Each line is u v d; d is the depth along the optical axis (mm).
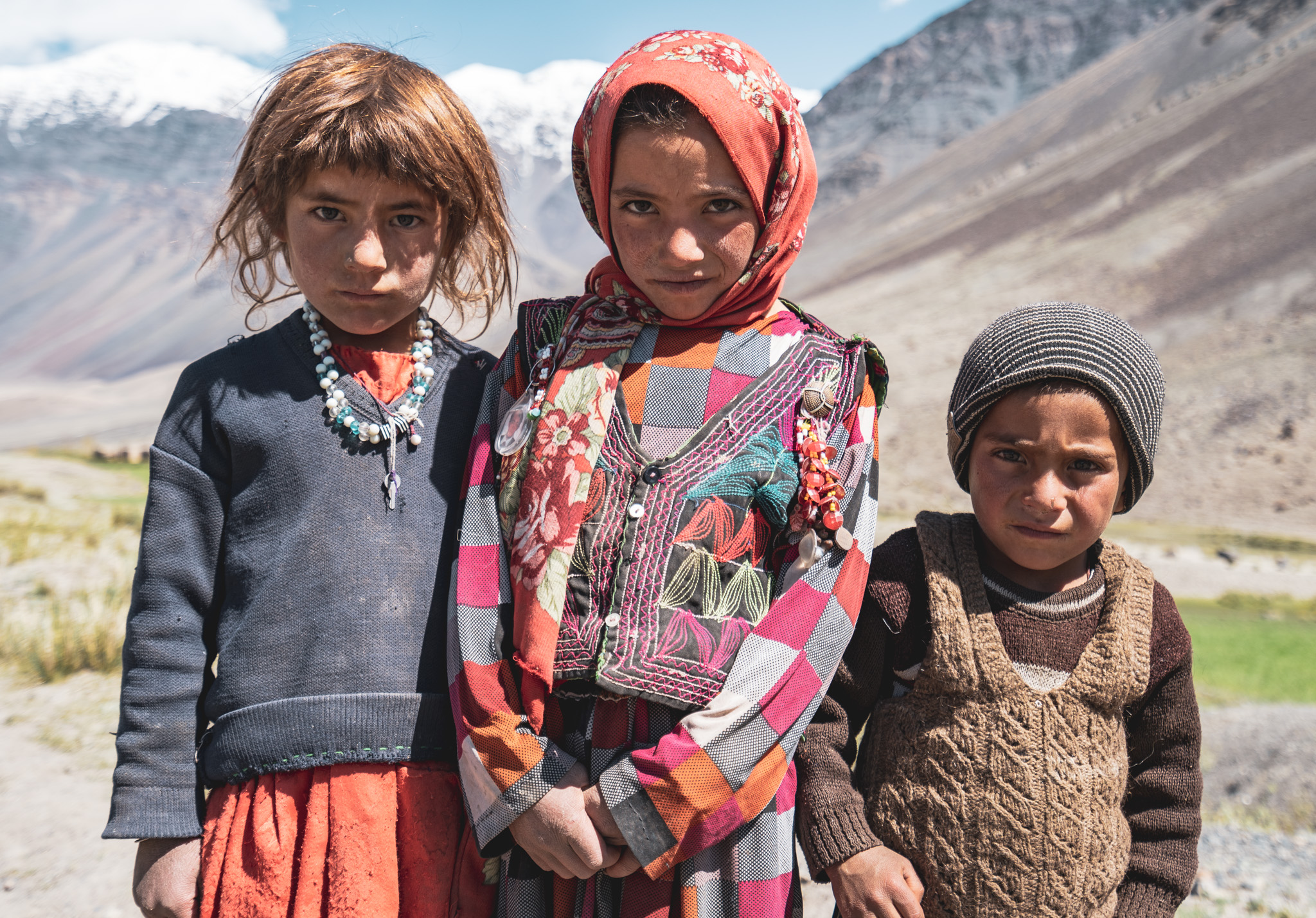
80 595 8711
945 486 40938
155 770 1668
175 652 1716
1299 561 31234
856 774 1760
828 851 1635
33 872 3908
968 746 1594
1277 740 7148
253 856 1627
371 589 1725
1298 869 4645
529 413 1722
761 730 1534
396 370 1874
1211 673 12258
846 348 1766
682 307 1678
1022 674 1636
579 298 1837
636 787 1509
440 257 1933
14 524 13820
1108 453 1591
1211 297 62438
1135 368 1587
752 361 1701
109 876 3914
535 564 1625
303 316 1885
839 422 1721
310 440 1770
